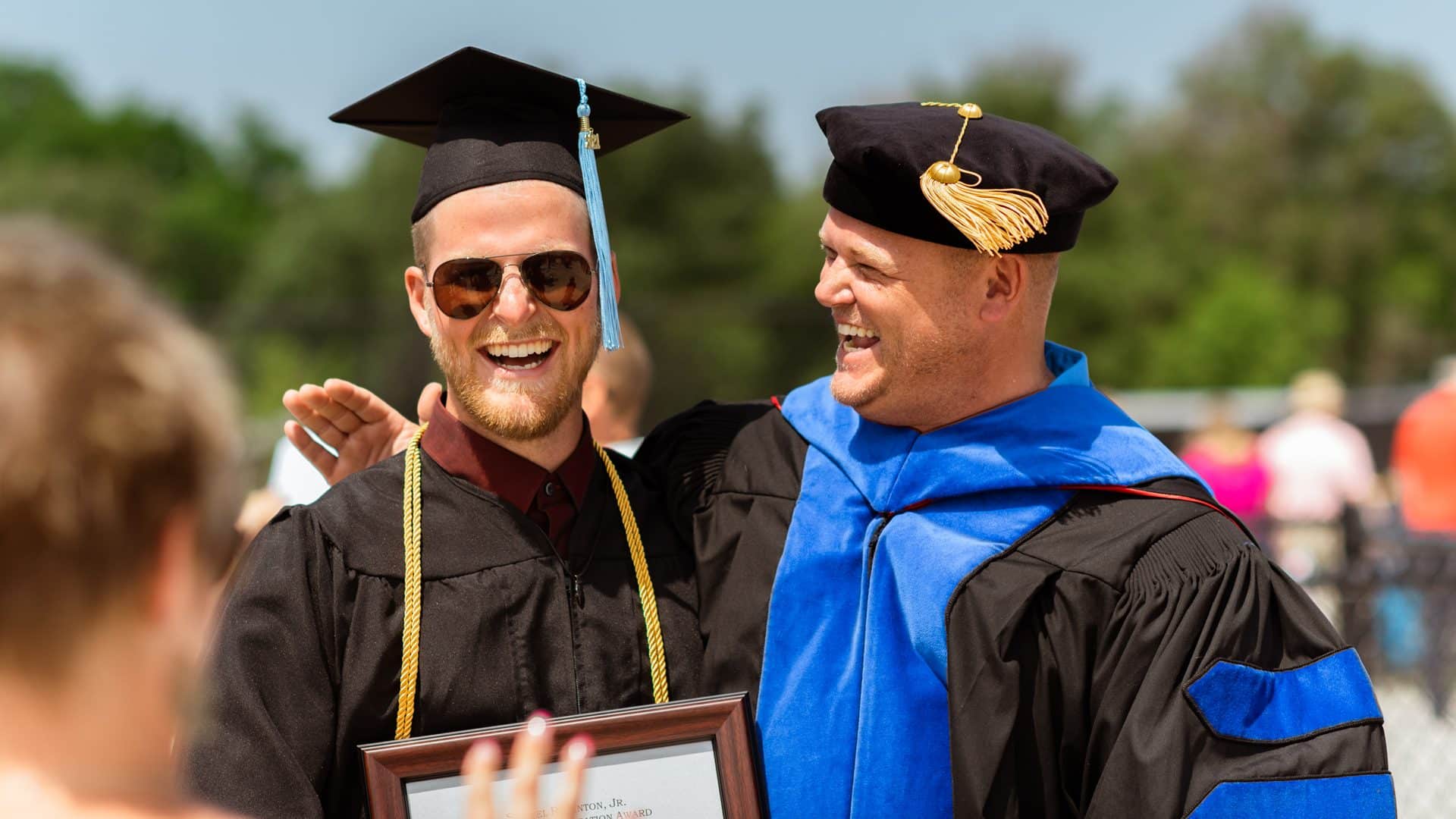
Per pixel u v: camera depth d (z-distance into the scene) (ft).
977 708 7.68
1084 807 7.71
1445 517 26.76
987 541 8.09
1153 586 7.70
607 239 8.70
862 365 8.50
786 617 8.41
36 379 3.29
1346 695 7.57
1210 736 7.31
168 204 160.25
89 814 3.50
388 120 9.46
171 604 3.62
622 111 9.39
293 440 9.77
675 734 7.70
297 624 7.89
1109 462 8.27
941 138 8.20
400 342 111.45
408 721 7.94
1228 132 138.82
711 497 9.07
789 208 131.64
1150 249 125.49
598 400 14.47
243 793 7.39
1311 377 32.22
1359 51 141.49
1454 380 27.40
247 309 117.91
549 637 8.31
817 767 8.08
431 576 8.21
